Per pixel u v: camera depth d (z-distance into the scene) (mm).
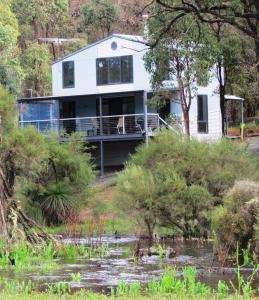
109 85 44812
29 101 45625
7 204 18141
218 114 46125
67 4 78812
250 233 16719
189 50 35094
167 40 34719
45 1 76312
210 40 33719
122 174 22641
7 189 18406
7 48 52438
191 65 35688
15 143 25281
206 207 21609
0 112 25719
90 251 18641
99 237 22547
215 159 22219
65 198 27391
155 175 22266
